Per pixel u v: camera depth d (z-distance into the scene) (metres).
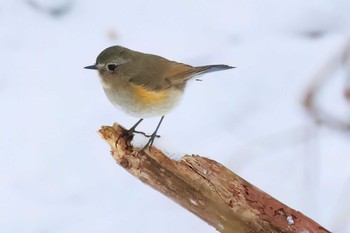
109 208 11.50
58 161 12.29
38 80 13.73
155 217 11.34
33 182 11.94
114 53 9.60
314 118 11.84
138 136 8.73
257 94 13.35
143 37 14.45
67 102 13.34
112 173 12.09
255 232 8.62
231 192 8.55
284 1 14.88
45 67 13.98
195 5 14.96
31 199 11.63
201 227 11.16
